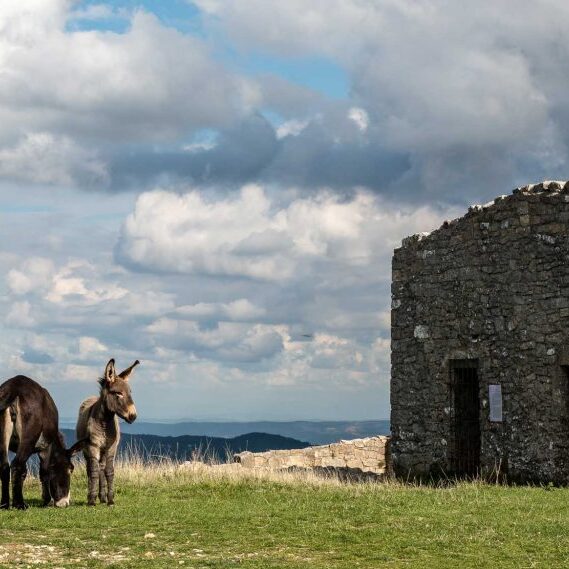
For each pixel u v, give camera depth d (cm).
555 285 2120
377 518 1436
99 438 1597
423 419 2483
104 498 1634
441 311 2433
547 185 2159
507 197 2242
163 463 2269
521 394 2177
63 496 1571
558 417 2094
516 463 2175
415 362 2522
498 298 2255
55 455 1580
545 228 2152
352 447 2927
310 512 1499
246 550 1191
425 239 2506
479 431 2389
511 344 2211
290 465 2845
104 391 1600
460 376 2419
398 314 2595
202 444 2708
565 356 2088
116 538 1260
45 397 1576
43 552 1160
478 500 1681
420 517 1454
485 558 1141
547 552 1174
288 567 1075
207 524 1380
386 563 1116
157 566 1073
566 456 2088
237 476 2011
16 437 1527
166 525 1370
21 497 1530
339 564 1105
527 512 1521
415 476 2495
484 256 2302
